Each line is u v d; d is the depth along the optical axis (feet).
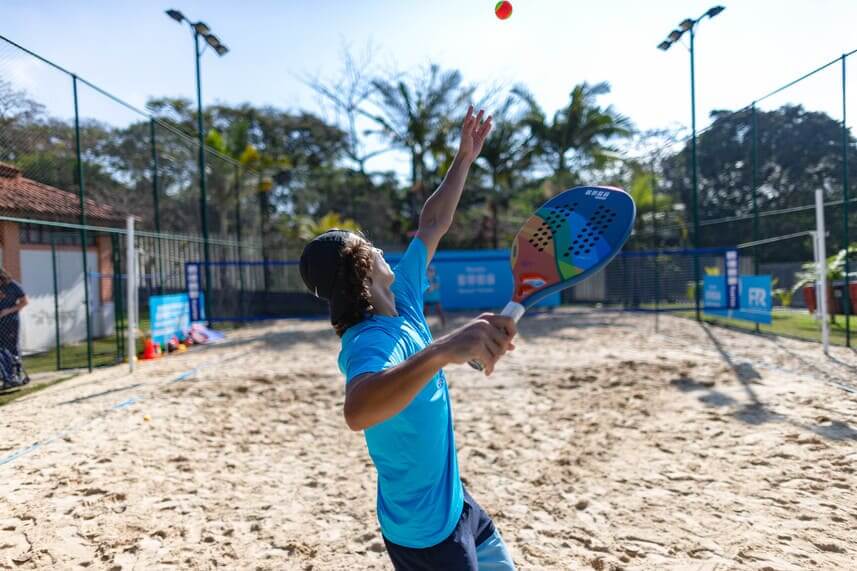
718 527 10.64
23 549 10.52
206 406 20.81
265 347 36.65
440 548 4.76
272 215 95.04
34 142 28.40
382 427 4.51
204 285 47.52
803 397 18.79
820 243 27.02
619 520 11.18
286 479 14.02
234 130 79.71
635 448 15.25
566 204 4.62
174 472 14.40
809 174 39.19
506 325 3.64
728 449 14.67
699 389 20.86
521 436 16.90
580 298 65.72
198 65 44.21
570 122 74.43
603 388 22.08
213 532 11.22
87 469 14.38
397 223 89.92
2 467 14.61
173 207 47.83
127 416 19.30
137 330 35.83
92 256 44.19
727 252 39.68
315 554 10.34
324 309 59.67
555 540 10.57
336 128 112.57
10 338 24.99
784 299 55.52
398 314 5.12
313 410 20.43
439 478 4.73
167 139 45.98
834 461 13.35
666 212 62.39
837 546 9.71
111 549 10.52
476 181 89.25
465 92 78.07
